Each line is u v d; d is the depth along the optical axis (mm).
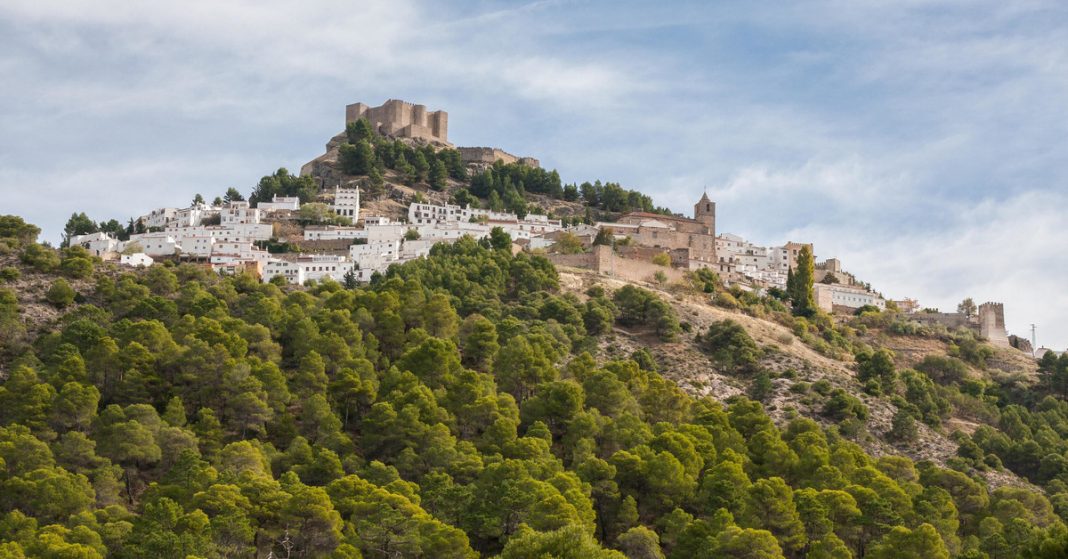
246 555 172750
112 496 191625
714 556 176375
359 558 169375
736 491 198250
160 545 165125
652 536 184000
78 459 196125
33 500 182000
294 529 177375
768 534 176625
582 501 186375
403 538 174500
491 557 174250
